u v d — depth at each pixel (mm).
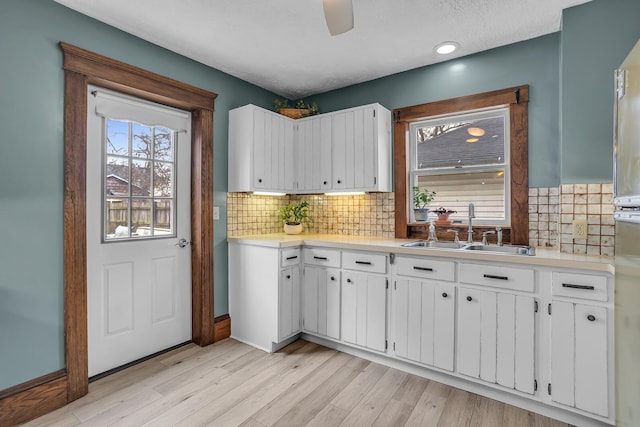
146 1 1930
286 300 2678
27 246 1815
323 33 2303
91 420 1779
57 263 1927
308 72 2938
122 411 1857
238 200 3074
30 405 1787
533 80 2381
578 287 1714
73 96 1983
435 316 2160
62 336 1941
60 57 1941
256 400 1971
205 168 2758
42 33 1871
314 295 2742
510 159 2475
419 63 2770
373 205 3109
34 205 1839
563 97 2039
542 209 2352
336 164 2988
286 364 2428
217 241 2873
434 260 2164
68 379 1936
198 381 2180
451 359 2102
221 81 2910
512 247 2309
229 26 2203
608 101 1916
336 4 1503
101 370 2246
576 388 1723
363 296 2469
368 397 2010
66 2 1930
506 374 1920
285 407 1905
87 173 2174
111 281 2303
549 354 1798
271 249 2643
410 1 1950
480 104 2572
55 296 1919
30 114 1824
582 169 1988
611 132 1915
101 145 2246
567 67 2023
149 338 2523
